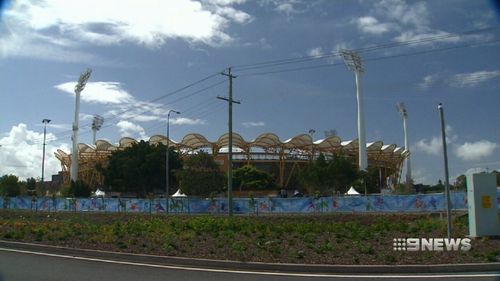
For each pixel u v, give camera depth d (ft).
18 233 74.69
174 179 291.79
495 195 66.95
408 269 44.27
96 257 55.06
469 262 46.39
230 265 47.85
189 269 46.14
